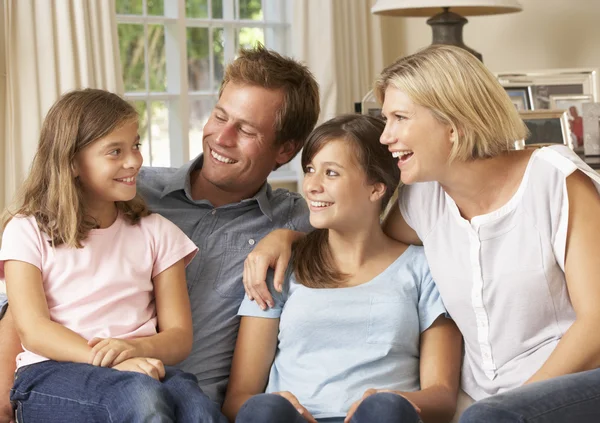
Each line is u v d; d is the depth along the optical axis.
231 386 1.75
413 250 1.82
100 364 1.56
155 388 1.46
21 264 1.67
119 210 1.81
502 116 1.59
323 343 1.72
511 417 1.29
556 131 2.92
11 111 3.38
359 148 1.72
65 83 3.43
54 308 1.68
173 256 1.80
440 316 1.75
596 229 1.53
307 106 2.00
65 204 1.69
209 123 1.94
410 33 4.47
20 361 1.67
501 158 1.64
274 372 1.76
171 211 1.92
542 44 3.79
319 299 1.73
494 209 1.64
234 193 1.98
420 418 1.54
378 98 1.70
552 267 1.57
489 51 4.03
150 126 4.08
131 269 1.75
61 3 3.40
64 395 1.52
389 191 1.79
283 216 1.98
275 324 1.77
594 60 3.58
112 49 3.54
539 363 1.58
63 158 1.70
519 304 1.60
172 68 4.14
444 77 1.57
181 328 1.73
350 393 1.67
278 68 1.95
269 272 1.80
